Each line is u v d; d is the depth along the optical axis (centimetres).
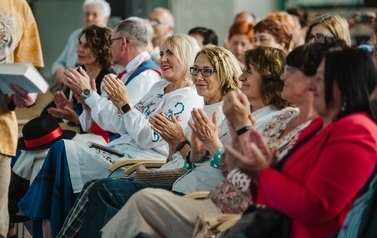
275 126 440
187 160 511
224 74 530
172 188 493
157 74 651
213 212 429
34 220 588
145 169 532
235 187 429
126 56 654
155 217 421
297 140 393
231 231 377
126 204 427
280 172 381
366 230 348
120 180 494
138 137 586
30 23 539
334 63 374
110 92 590
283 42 704
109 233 426
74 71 623
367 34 889
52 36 1211
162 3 1216
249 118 425
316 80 379
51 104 772
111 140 650
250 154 375
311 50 412
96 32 683
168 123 532
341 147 362
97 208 481
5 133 524
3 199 537
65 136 628
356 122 367
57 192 575
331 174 361
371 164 361
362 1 1145
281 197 366
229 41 823
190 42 588
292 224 374
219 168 475
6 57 527
